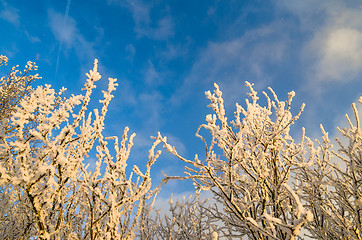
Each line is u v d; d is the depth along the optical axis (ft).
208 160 10.84
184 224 14.71
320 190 14.32
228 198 10.74
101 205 9.32
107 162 9.23
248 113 11.12
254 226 7.59
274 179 12.94
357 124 10.85
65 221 9.59
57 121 8.29
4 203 9.98
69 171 8.32
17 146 7.36
